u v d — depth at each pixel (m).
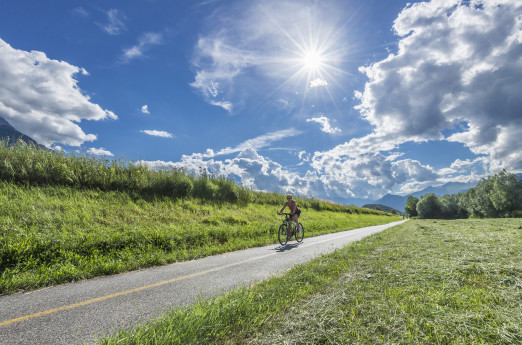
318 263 5.48
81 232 6.30
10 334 2.55
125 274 4.94
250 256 6.84
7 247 4.71
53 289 3.97
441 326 2.28
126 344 2.14
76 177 9.48
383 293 3.24
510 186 50.41
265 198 19.83
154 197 10.97
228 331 2.46
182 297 3.69
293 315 2.73
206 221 10.41
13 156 8.76
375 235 11.67
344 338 2.18
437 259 4.88
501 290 3.06
